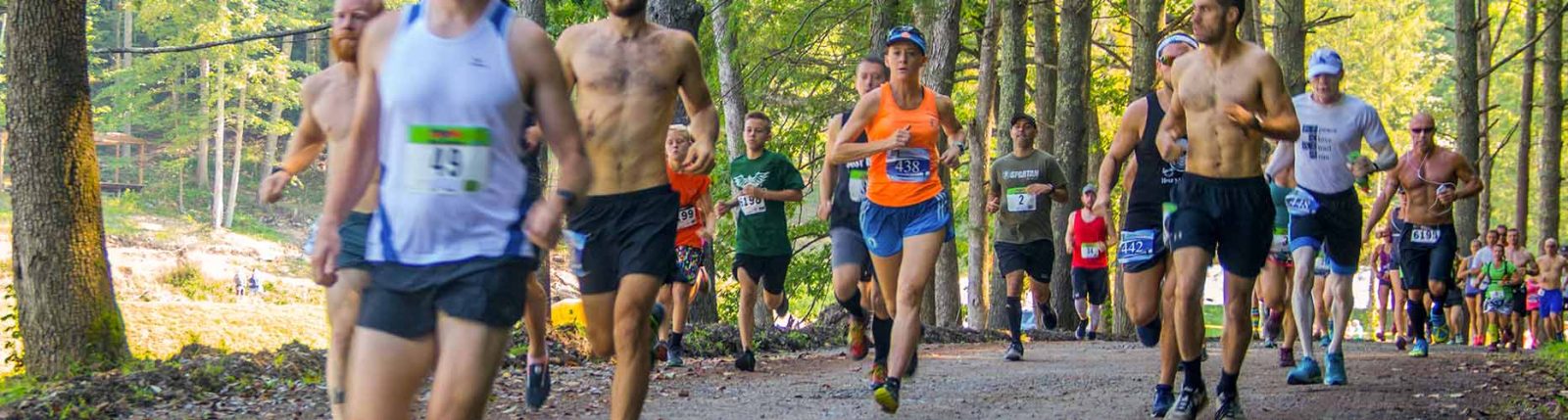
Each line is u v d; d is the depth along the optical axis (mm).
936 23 21672
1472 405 9242
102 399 9961
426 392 9812
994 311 25875
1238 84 7875
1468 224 32594
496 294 4375
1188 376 8266
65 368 14695
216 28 77062
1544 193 34969
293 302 60750
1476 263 24766
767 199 12578
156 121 83125
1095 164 34719
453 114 4363
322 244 4523
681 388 10875
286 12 86062
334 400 6414
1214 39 7906
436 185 4363
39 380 14008
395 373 4414
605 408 9461
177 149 80000
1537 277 27781
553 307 16781
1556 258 27641
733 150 25516
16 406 9641
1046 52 28188
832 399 10000
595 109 6965
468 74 4359
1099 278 20250
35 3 14711
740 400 10000
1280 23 27734
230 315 45500
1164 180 8773
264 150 87375
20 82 14789
